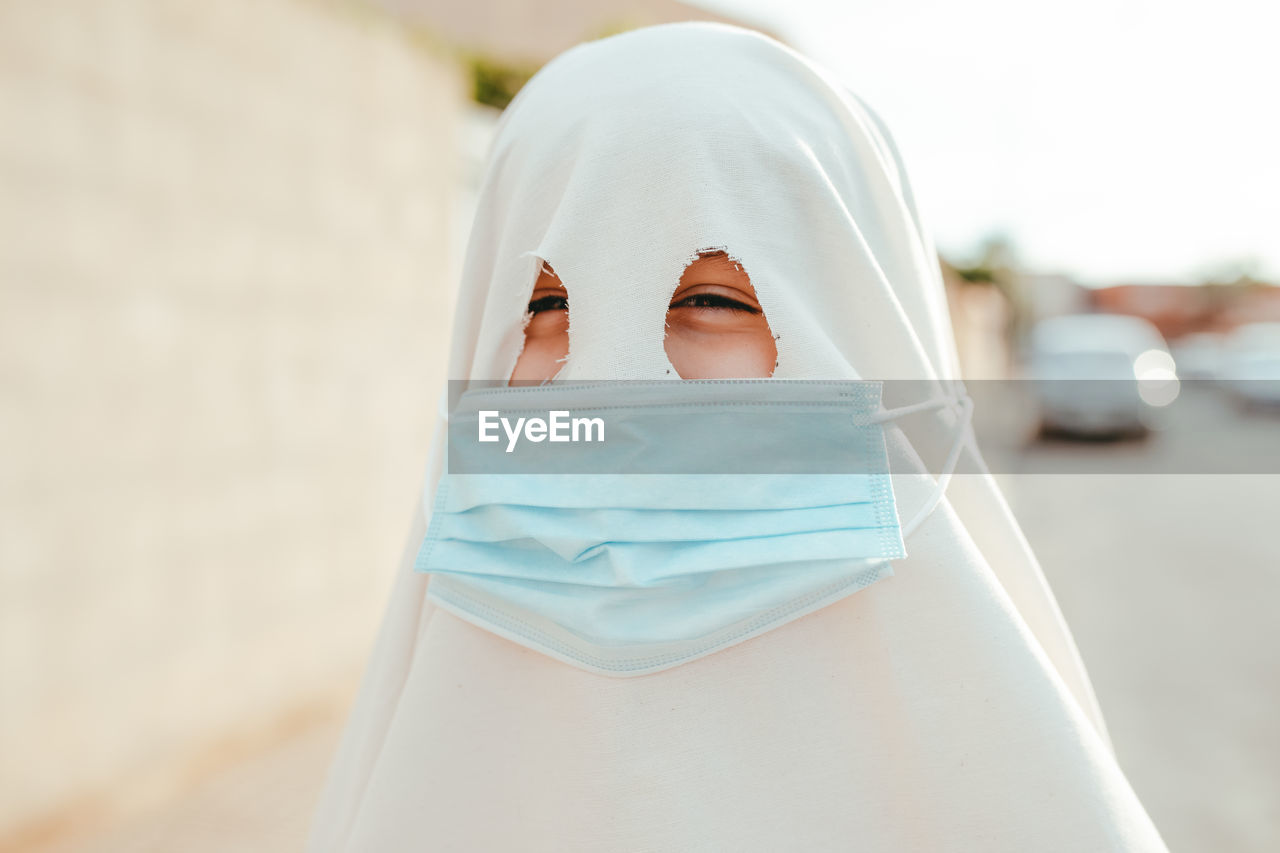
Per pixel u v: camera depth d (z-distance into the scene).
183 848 2.76
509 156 1.27
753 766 1.00
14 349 2.58
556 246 1.09
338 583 3.80
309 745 3.44
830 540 1.00
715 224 1.05
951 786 0.96
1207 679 4.18
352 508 3.87
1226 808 3.07
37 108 2.61
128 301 2.91
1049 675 1.00
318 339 3.67
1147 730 3.66
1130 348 15.09
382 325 4.00
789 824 0.98
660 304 1.07
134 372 2.93
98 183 2.79
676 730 1.00
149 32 2.94
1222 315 51.47
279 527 3.52
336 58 3.69
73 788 2.77
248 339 3.36
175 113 3.04
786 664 1.02
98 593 2.83
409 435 4.18
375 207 3.93
